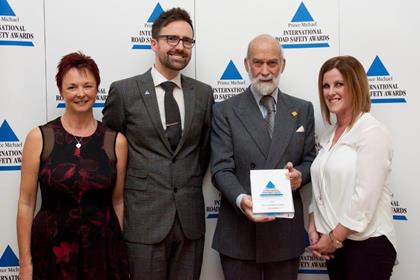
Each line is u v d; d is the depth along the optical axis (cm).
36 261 181
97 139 191
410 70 234
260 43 198
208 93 219
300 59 238
